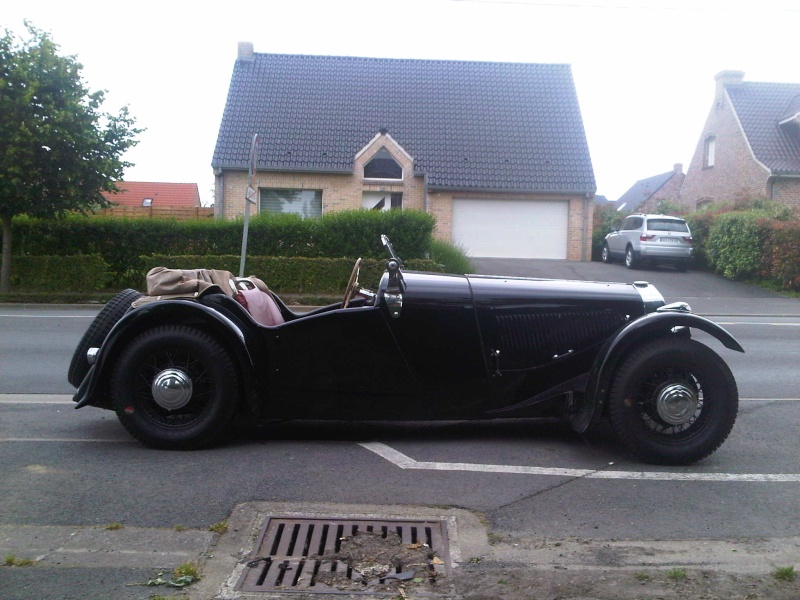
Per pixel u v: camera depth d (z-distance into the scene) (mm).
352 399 5895
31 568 3867
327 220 19984
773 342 12305
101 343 6043
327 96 29438
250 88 29375
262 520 4469
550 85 30859
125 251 19750
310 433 6395
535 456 5801
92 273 18922
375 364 5801
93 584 3713
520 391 5941
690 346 5570
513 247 27953
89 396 5758
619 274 23734
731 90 31953
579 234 27969
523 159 28172
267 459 5629
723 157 32125
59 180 17422
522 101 30125
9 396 7715
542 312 5863
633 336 5523
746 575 3848
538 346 5883
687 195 36875
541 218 27969
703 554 4105
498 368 5863
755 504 4844
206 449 5871
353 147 27688
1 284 18281
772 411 7367
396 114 29125
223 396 5754
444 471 5402
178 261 19094
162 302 5652
